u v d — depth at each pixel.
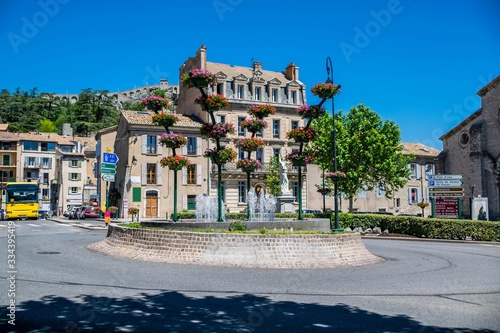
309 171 50.47
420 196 55.03
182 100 53.25
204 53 48.19
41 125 112.56
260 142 19.98
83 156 73.56
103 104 128.75
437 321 7.12
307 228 17.64
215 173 45.91
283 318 7.16
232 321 6.91
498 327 6.82
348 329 6.60
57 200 72.81
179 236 13.70
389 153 39.56
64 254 14.60
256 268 12.61
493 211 38.94
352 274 11.93
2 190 73.19
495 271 12.77
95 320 6.77
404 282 10.71
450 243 24.02
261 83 49.03
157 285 9.59
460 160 42.62
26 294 8.38
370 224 29.08
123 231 15.49
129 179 43.25
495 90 39.41
